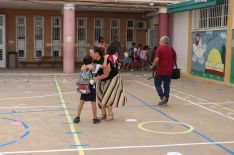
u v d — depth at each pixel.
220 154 6.29
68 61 20.39
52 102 11.20
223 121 8.84
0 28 24.73
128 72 21.67
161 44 10.67
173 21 21.28
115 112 9.77
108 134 7.52
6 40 25.00
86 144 6.80
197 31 18.33
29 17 25.30
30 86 15.09
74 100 11.59
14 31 25.16
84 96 8.38
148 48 23.59
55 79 17.86
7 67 24.81
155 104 11.09
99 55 8.38
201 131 7.84
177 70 10.79
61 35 25.81
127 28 26.56
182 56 20.12
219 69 16.22
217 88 15.00
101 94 8.63
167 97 10.76
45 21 25.53
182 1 20.58
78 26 25.91
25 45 25.41
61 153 6.25
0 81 16.81
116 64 8.71
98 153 6.28
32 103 11.00
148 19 26.41
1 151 6.31
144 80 17.88
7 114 9.37
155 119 8.98
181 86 15.63
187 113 9.77
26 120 8.70
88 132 7.66
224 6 16.05
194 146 6.73
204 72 17.66
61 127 8.05
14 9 24.97
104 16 26.20
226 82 15.66
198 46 18.25
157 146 6.72
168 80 10.70
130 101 11.57
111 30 26.39
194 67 18.72
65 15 20.06
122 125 8.31
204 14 17.91
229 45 15.41
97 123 8.45
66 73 20.36
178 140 7.12
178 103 11.32
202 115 9.53
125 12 26.30
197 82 17.22
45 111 9.79
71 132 7.64
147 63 23.20
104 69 8.34
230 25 15.31
